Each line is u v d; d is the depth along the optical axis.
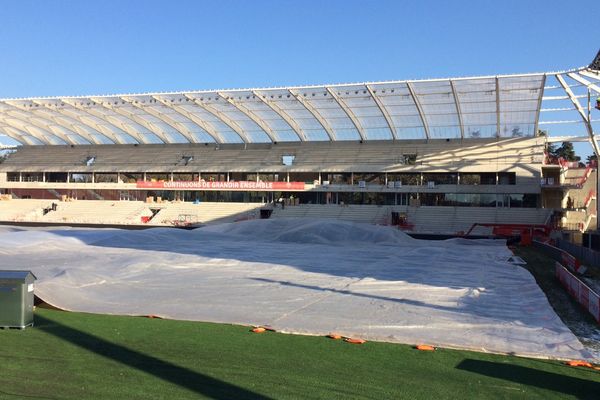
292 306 15.16
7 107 65.25
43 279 17.06
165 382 8.45
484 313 14.88
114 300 15.66
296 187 70.12
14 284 11.91
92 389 8.03
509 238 50.06
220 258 27.48
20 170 83.50
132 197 78.62
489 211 61.59
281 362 9.74
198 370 9.12
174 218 69.94
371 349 10.85
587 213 61.12
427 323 13.29
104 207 74.69
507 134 64.50
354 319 13.57
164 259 25.39
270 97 56.66
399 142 69.94
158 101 59.97
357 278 21.44
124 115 68.06
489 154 64.88
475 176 66.06
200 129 73.50
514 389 8.65
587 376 9.49
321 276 21.81
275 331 12.29
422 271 24.67
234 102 59.28
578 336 12.67
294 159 72.94
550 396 8.38
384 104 57.06
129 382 8.41
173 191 77.19
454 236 56.94
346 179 71.62
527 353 10.89
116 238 34.78
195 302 15.56
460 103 54.47
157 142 80.50
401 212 64.38
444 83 48.59
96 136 80.56
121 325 12.59
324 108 60.09
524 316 14.59
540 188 61.34
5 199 79.88
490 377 9.25
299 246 37.59
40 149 86.75
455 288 19.39
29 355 9.79
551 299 18.03
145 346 10.66
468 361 10.22
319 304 15.55
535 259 33.44
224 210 70.69
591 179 65.31
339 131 69.31
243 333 12.02
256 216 69.06
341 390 8.29
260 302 15.70
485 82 47.41
